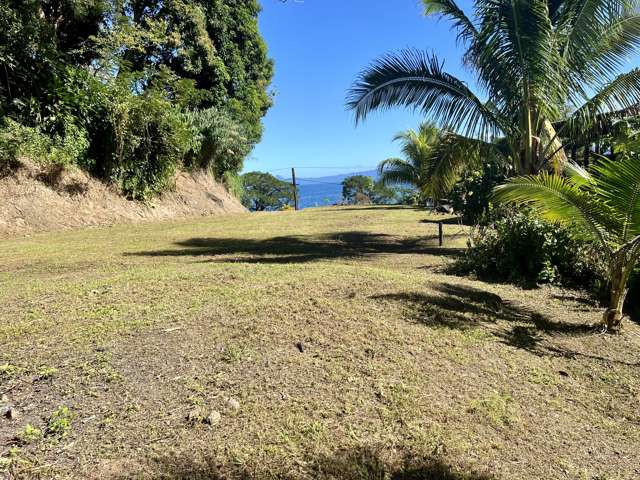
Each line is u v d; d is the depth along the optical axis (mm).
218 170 19578
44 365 2469
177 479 1729
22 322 3078
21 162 9695
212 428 2062
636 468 2146
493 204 7266
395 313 3762
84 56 13680
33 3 10023
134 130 12414
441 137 8219
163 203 14289
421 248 8547
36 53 9859
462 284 5391
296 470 1847
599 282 5430
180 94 15148
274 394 2395
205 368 2582
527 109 7086
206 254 6875
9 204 9195
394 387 2590
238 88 20141
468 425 2324
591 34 6891
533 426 2416
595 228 4176
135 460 1811
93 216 11023
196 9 16844
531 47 6535
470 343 3395
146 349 2738
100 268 5297
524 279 5938
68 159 10500
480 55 7332
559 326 4211
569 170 6773
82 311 3340
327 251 7863
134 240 8391
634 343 3906
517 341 3650
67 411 2076
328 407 2326
